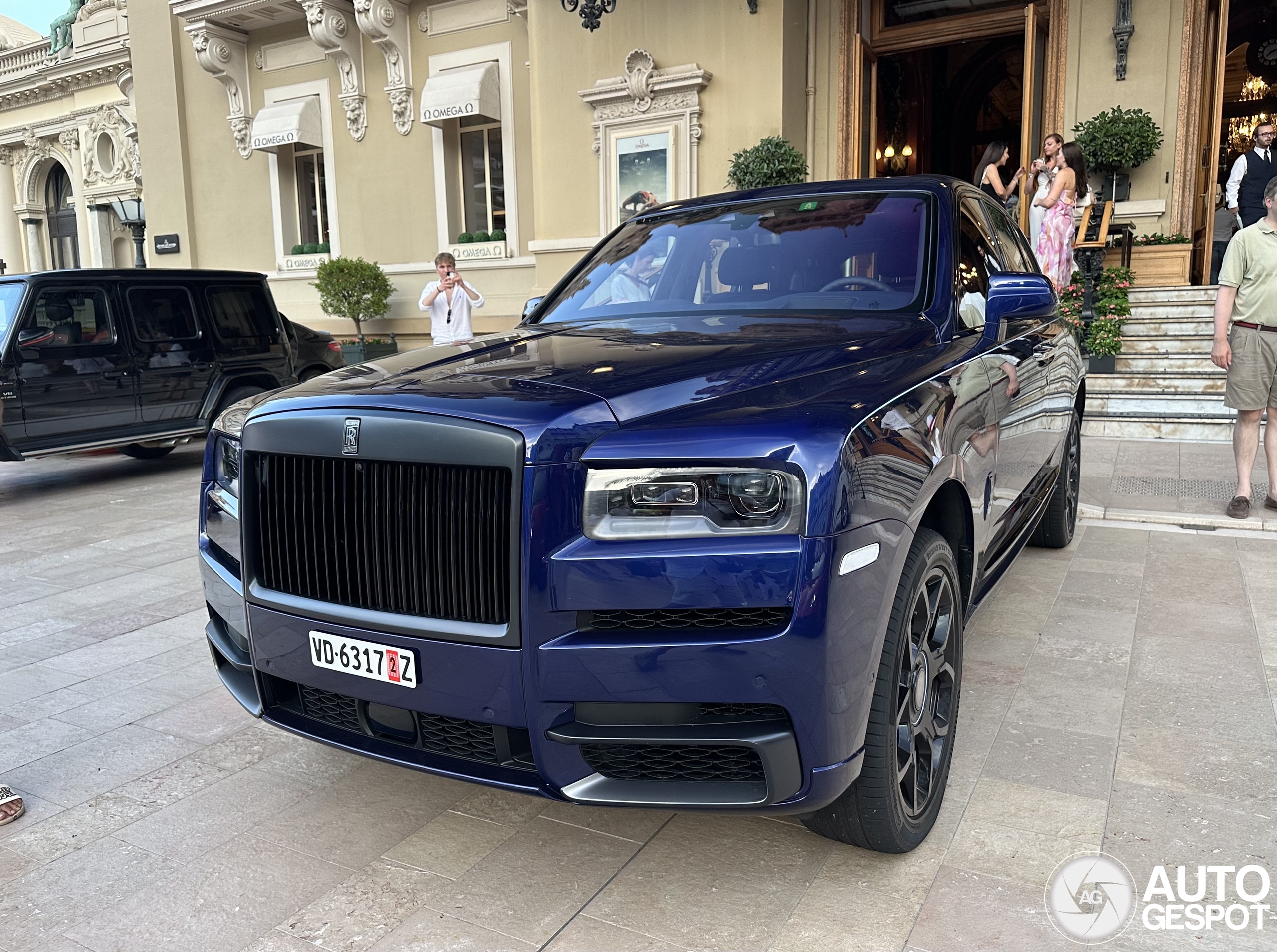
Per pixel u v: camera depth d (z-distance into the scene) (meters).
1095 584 4.43
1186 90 10.31
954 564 2.46
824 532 1.81
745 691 1.83
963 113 17.39
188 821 2.58
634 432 1.89
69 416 7.41
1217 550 4.96
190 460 9.37
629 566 1.83
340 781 2.80
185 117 17.47
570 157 12.73
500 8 14.17
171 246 17.91
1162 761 2.74
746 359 2.29
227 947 2.04
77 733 3.18
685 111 11.73
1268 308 5.16
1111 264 10.59
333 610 2.12
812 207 3.34
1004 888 2.16
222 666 2.67
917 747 2.31
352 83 15.41
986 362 2.81
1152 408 8.40
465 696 1.96
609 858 2.34
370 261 15.89
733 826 2.47
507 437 1.87
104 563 5.45
